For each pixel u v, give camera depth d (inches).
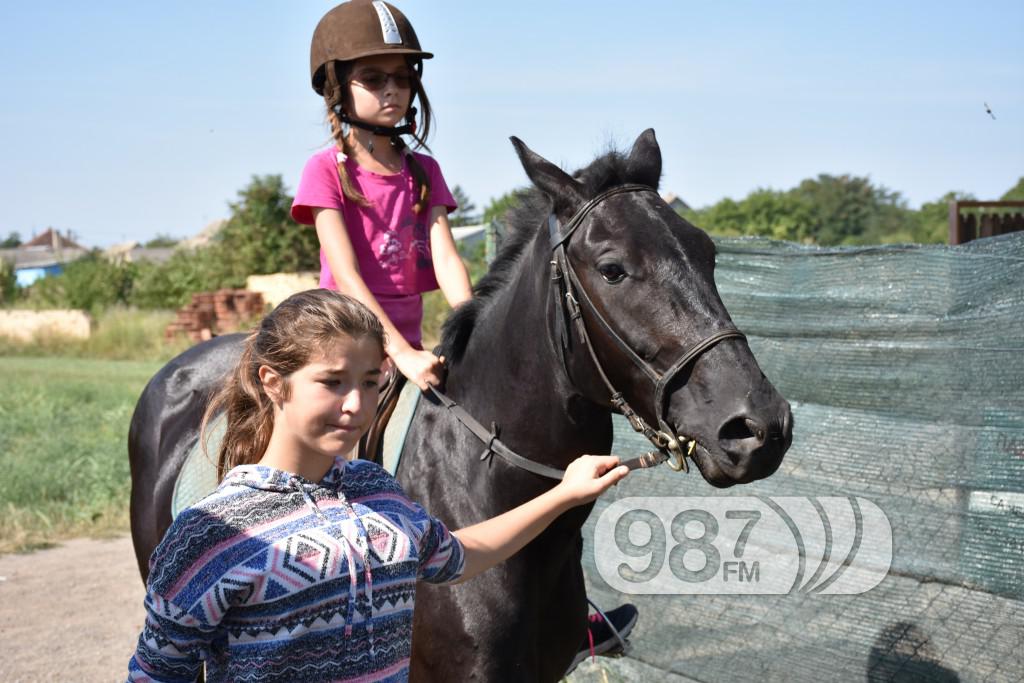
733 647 154.9
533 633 96.3
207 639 61.9
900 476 137.9
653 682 163.8
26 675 179.6
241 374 67.4
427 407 106.0
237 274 933.2
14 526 275.1
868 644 139.7
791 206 1566.2
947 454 133.3
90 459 324.5
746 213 1529.3
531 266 96.0
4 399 485.4
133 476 142.6
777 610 150.3
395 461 104.9
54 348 902.4
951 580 132.4
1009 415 127.0
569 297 88.9
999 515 127.6
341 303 65.0
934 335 135.5
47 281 1256.8
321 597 62.1
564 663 106.5
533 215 102.5
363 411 65.1
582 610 107.4
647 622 165.6
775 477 151.4
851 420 143.6
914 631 135.2
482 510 98.5
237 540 61.4
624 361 85.5
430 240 120.5
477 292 105.0
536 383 95.0
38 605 218.5
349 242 111.5
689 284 83.1
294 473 65.1
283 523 62.6
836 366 145.9
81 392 526.6
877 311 142.0
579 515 97.0
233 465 68.2
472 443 100.3
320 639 62.3
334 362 63.4
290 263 924.0
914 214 1931.6
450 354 105.3
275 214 941.8
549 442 95.4
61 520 284.4
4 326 998.4
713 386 79.5
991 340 129.3
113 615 213.0
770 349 154.4
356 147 116.6
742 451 76.9
